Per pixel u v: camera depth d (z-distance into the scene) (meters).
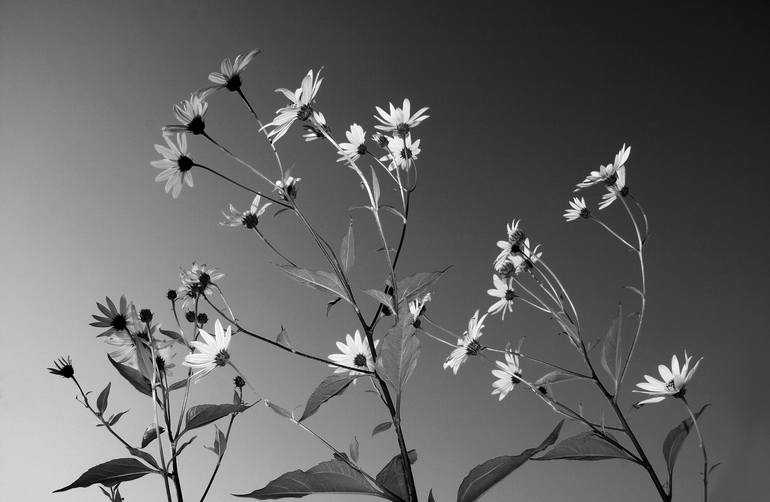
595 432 1.01
